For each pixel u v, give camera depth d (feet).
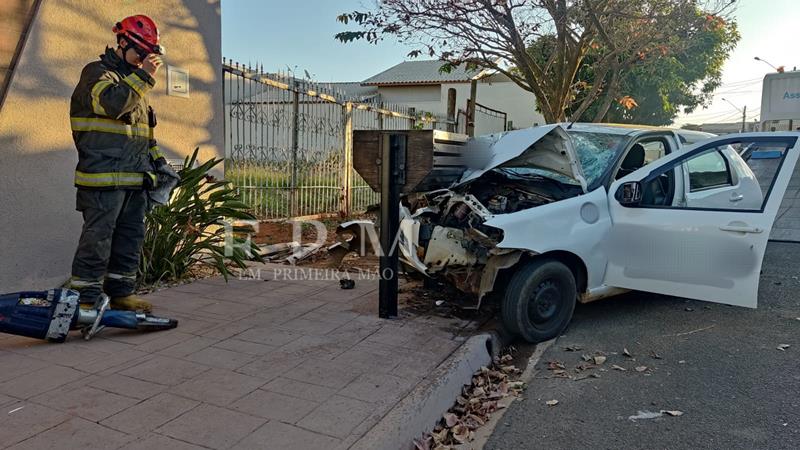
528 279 14.80
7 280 15.58
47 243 16.51
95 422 9.55
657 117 67.67
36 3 15.72
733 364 13.93
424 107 89.15
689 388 12.69
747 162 18.72
